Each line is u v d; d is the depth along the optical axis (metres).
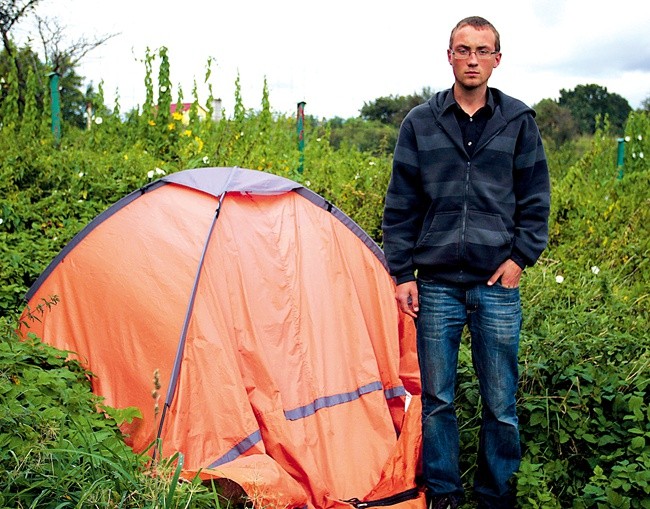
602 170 11.84
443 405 3.58
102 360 3.98
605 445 3.72
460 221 3.42
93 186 7.07
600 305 5.56
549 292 5.71
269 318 3.97
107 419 3.64
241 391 3.65
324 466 3.72
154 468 3.05
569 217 8.19
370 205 7.85
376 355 4.26
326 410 3.90
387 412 4.04
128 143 9.71
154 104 9.93
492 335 3.46
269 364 3.85
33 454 2.85
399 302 3.64
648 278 6.55
